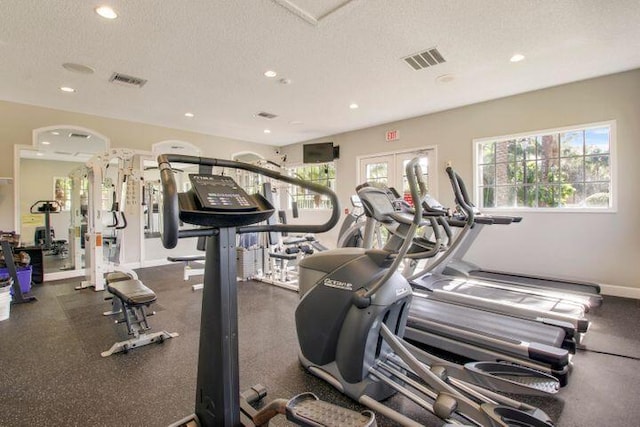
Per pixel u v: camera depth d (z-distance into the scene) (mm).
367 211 2664
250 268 5020
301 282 2264
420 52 3381
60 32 2922
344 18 2760
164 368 2391
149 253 6590
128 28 2875
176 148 7000
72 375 2293
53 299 4164
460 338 2328
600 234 4164
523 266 4699
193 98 4707
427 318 2568
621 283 4031
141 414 1864
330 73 3879
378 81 4137
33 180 9172
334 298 2002
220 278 1272
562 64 3719
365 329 1857
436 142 5523
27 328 3170
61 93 4438
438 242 2314
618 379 2189
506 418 1469
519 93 4645
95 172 4590
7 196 4742
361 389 1892
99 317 3477
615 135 4031
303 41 3135
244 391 1985
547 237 4523
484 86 4355
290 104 5027
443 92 4566
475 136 5090
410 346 2131
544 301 3010
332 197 1348
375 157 6402
